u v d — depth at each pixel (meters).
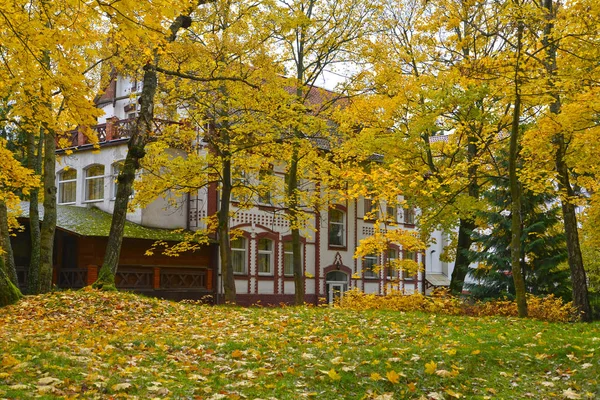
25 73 10.36
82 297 15.90
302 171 26.28
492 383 8.44
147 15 8.13
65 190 34.88
